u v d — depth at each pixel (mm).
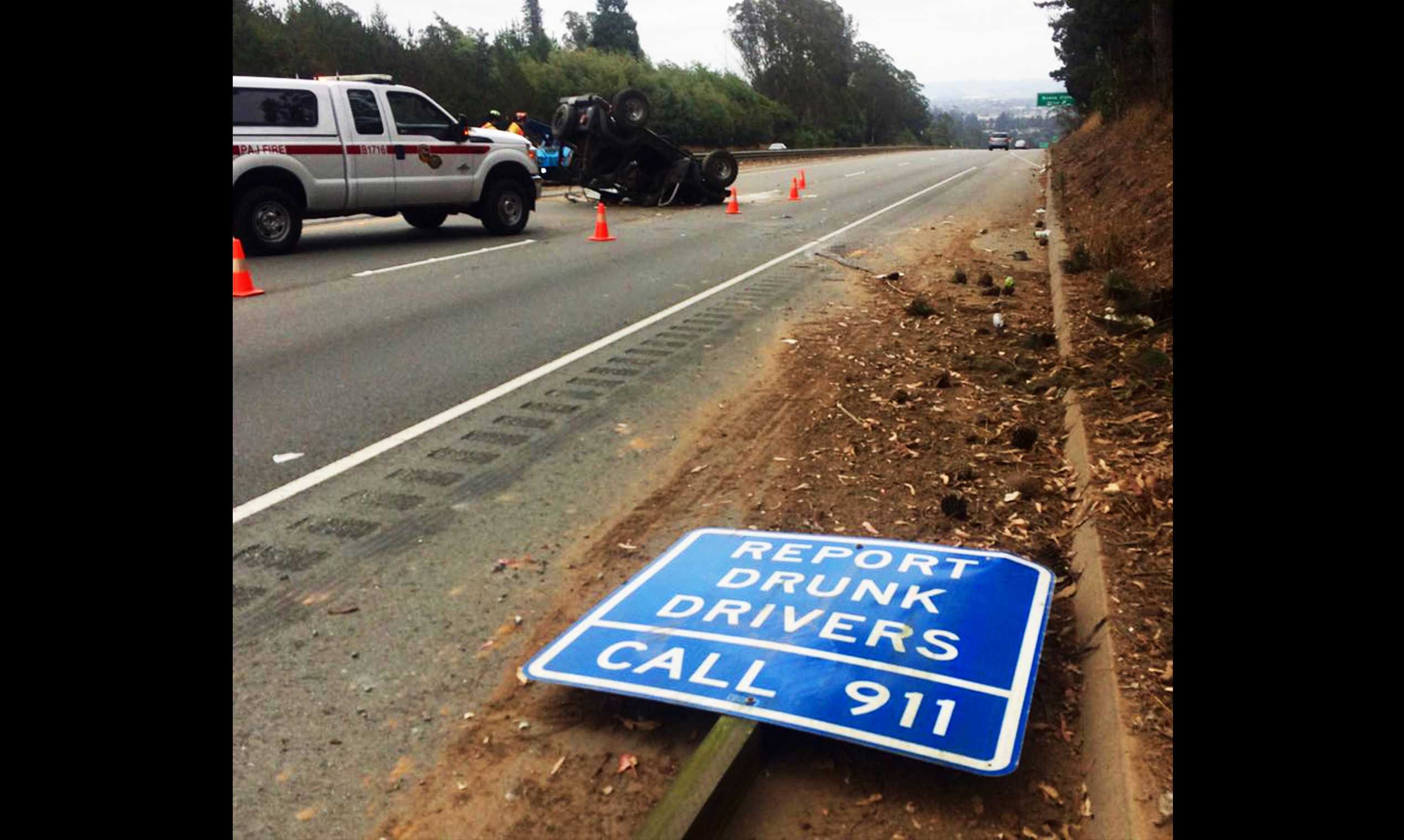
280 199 11758
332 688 3045
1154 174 13188
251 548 3971
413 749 2766
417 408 5875
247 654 3211
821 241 13898
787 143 70188
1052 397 5809
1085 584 3391
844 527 4121
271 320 8164
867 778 2553
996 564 3586
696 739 2775
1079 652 3070
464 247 12914
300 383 6328
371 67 30688
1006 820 2395
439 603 3576
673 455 5105
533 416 5762
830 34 89188
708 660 2979
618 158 19188
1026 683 2797
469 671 3145
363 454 5109
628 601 3400
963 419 5543
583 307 8938
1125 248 9906
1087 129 39125
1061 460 4816
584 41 64250
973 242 13797
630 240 13906
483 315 8547
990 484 4559
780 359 7062
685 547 3881
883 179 29578
